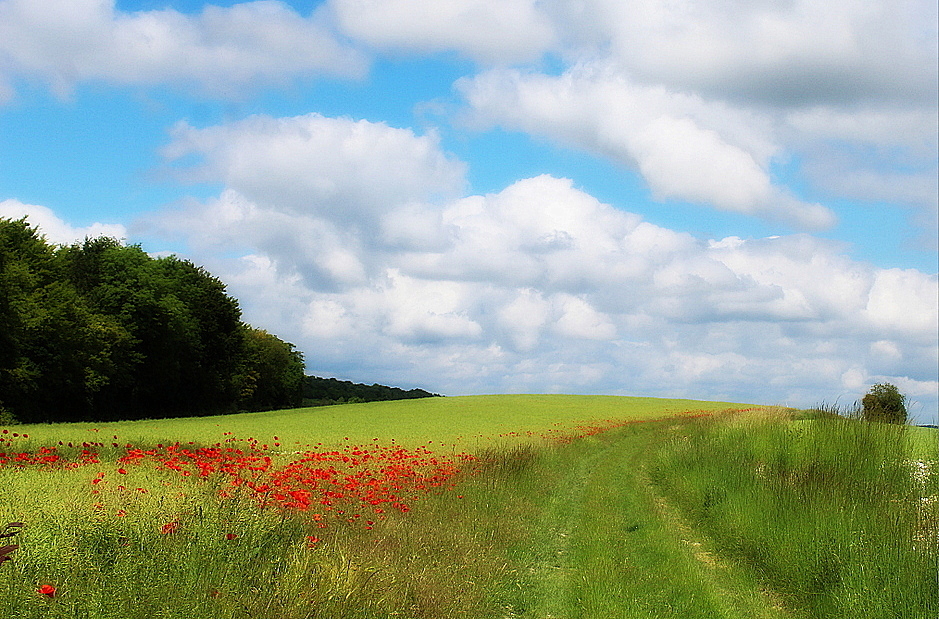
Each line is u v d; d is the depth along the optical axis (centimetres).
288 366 9394
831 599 813
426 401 8288
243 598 586
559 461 2189
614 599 843
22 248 5097
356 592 654
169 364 6288
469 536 1019
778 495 1177
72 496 834
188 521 723
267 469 1340
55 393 5066
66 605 514
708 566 1055
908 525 881
